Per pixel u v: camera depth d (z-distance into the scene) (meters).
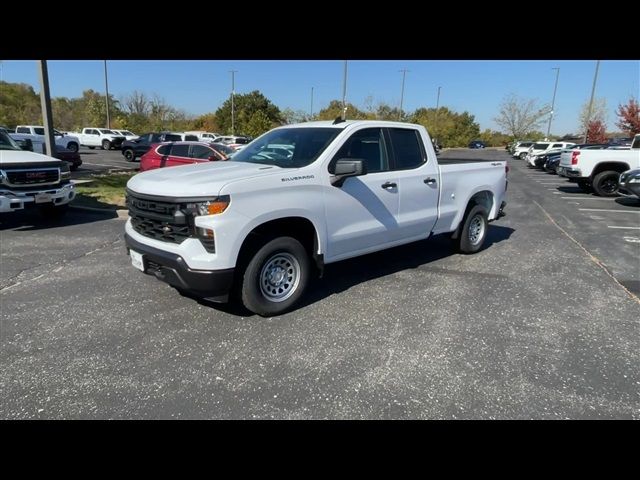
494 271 5.56
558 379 3.06
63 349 3.38
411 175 5.03
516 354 3.40
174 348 3.42
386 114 52.00
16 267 5.36
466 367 3.20
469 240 6.22
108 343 3.48
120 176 14.91
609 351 3.47
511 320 4.04
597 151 13.80
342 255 4.50
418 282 5.07
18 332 3.64
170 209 3.63
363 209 4.54
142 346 3.44
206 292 3.62
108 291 4.59
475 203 6.22
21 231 7.31
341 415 2.64
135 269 5.32
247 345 3.48
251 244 3.80
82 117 55.97
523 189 16.36
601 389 2.95
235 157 4.91
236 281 3.88
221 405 2.72
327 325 3.88
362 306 4.32
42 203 7.48
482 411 2.70
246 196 3.60
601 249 6.86
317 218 4.11
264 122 55.06
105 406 2.69
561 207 11.65
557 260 6.15
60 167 7.82
